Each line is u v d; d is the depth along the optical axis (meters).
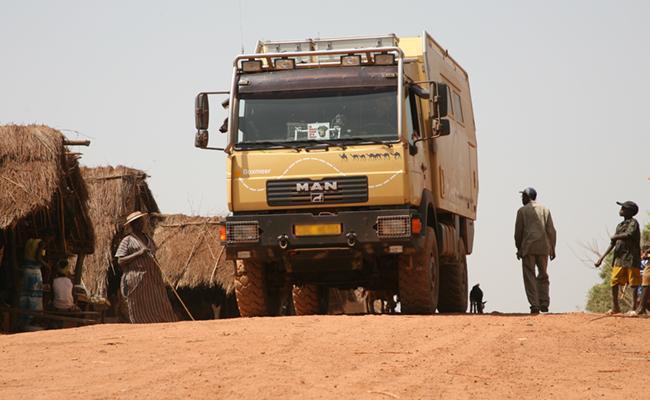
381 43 22.36
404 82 20.89
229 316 41.16
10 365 12.96
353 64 20.86
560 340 15.20
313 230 20.22
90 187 38.31
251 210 20.64
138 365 12.69
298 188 20.38
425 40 23.66
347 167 20.27
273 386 10.95
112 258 37.12
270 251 20.45
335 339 14.91
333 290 39.22
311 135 20.55
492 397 10.59
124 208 38.00
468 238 28.44
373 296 29.53
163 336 15.58
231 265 38.19
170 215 40.25
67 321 24.72
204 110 21.06
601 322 17.88
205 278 38.00
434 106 20.91
